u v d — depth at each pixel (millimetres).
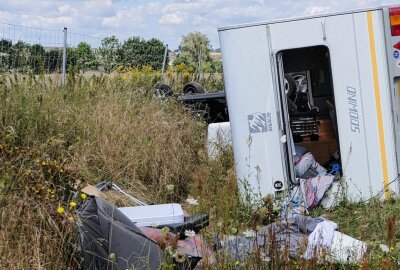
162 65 14633
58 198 5098
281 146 7398
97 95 9367
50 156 6738
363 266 4719
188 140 9133
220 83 14344
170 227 5336
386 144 7320
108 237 4777
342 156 7391
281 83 7395
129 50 14242
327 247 5223
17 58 9453
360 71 7309
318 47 7391
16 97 7777
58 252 4758
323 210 7320
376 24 7254
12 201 4945
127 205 6793
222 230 5020
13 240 4734
